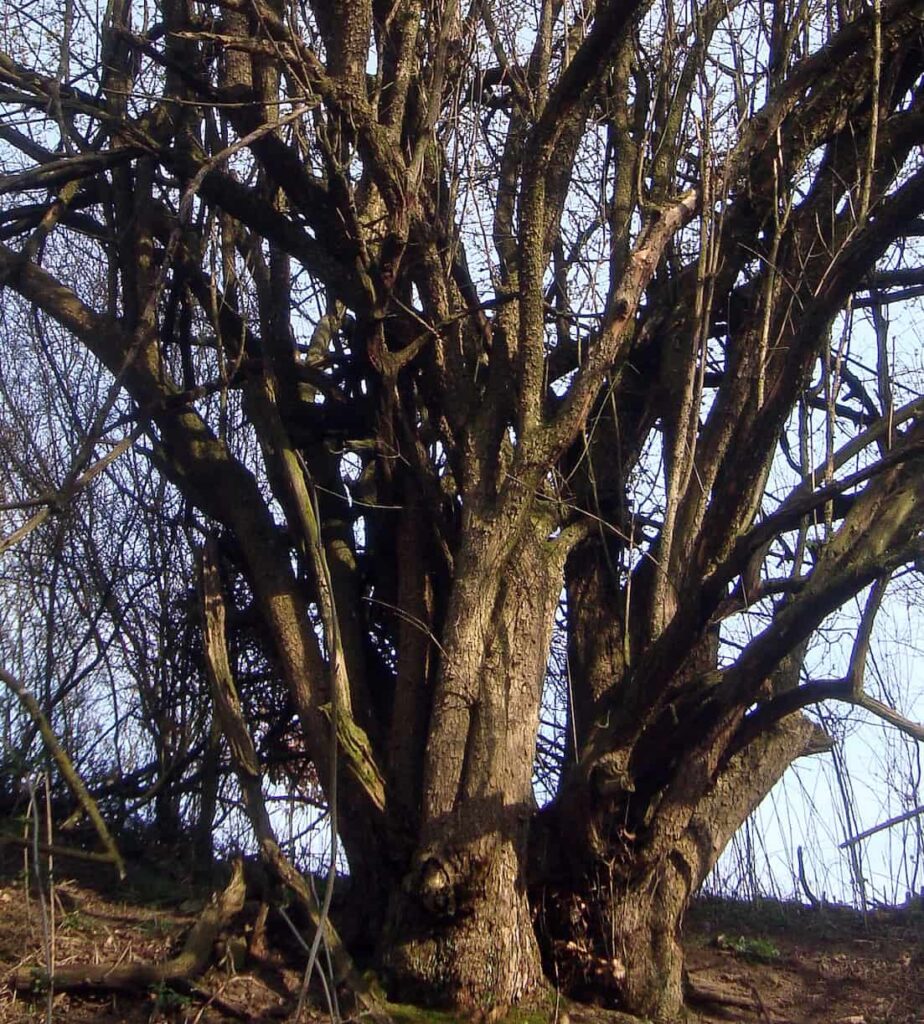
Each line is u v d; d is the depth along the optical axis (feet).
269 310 18.02
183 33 15.72
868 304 18.61
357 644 17.29
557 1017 14.56
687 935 19.95
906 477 15.42
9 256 18.57
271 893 15.61
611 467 18.07
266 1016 14.05
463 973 14.33
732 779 16.66
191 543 19.48
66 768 8.75
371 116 16.14
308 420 18.26
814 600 14.02
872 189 17.40
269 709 21.18
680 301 18.06
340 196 15.94
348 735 15.55
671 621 14.42
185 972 14.51
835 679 14.34
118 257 19.20
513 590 15.87
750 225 17.61
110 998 14.37
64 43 17.88
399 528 17.40
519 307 16.14
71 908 16.79
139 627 22.07
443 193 18.99
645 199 17.93
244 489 17.89
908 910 21.93
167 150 17.58
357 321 16.76
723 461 16.74
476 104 18.61
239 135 16.65
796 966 18.95
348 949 15.51
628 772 15.30
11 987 14.23
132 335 18.39
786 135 17.34
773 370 16.48
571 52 19.45
